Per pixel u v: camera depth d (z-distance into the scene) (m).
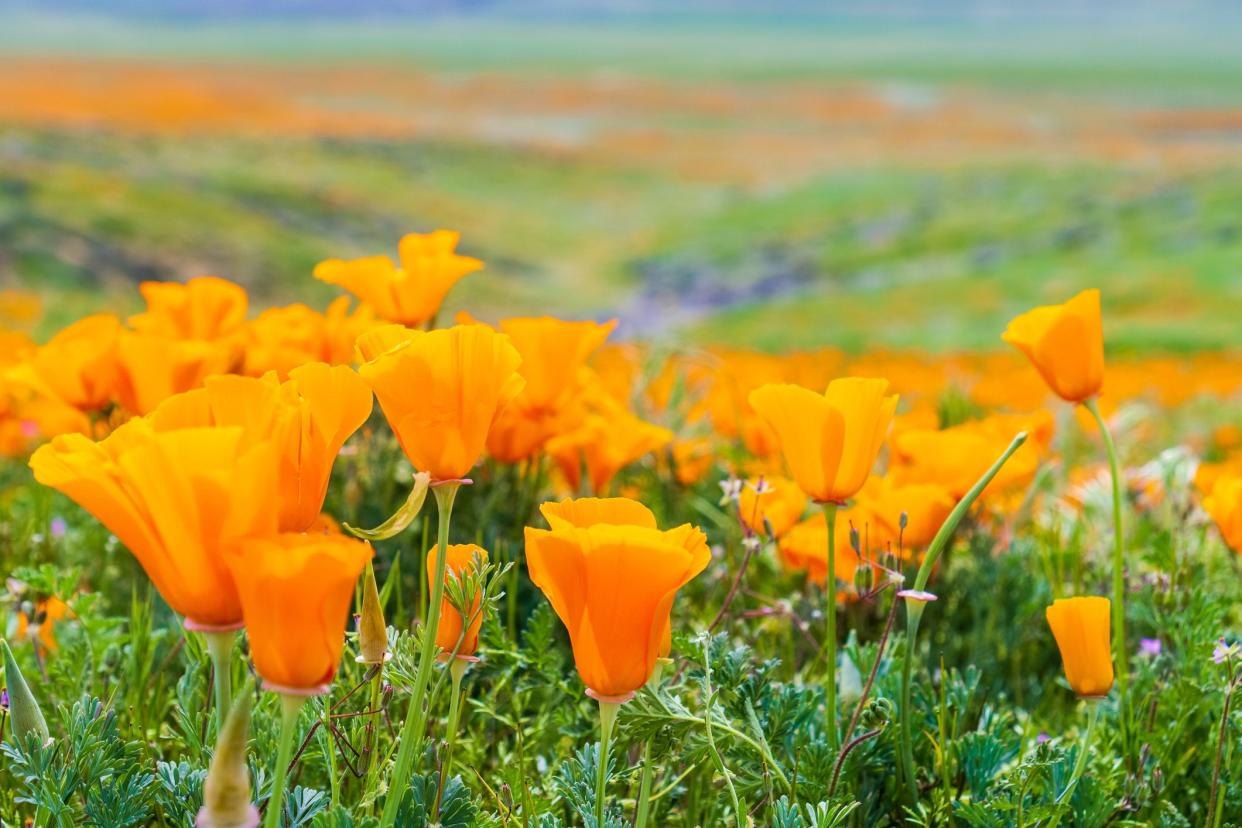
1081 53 90.31
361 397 0.90
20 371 1.18
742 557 1.20
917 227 30.58
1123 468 1.49
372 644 0.93
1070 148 45.56
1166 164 38.84
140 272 16.27
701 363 1.57
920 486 1.09
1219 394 4.17
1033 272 23.00
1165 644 1.14
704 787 1.03
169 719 1.06
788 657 1.12
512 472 1.22
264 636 0.86
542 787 0.99
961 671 1.14
